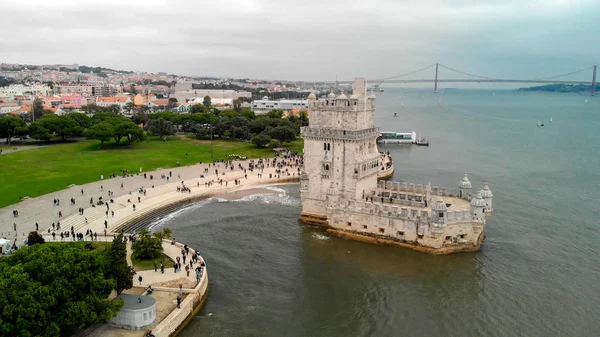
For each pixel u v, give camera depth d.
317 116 102.50
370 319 68.06
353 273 82.00
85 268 57.00
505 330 65.19
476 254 90.00
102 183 134.38
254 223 108.06
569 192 141.88
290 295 74.75
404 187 106.94
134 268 76.75
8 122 195.88
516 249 93.25
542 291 76.06
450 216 88.50
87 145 197.62
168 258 81.56
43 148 186.62
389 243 93.38
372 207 94.31
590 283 79.06
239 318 67.75
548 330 65.12
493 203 127.88
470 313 69.50
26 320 48.94
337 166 100.88
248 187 140.88
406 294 75.00
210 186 137.00
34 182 131.25
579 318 68.12
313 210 106.50
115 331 58.88
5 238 87.69
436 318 68.25
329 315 69.12
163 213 114.69
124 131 191.62
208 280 78.12
